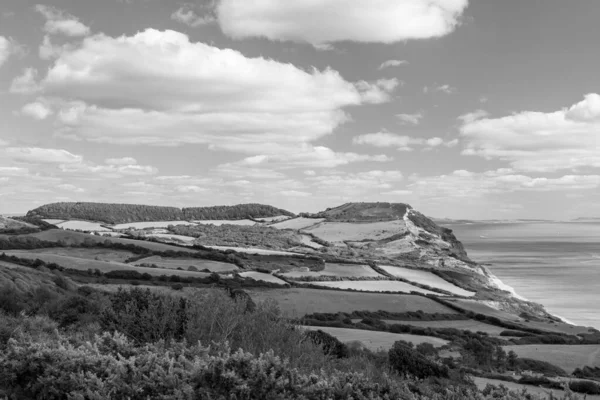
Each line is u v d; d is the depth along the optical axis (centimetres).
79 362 1036
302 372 1342
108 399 915
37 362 1053
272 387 971
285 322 1742
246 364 1001
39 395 990
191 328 1566
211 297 1727
